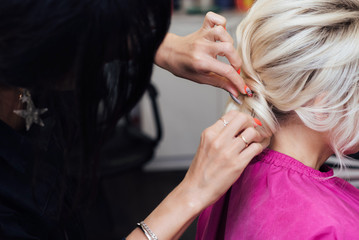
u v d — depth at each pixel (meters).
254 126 0.75
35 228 0.77
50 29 0.55
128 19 0.58
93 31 0.57
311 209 0.74
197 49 0.84
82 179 0.68
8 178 0.75
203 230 1.04
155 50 0.65
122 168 1.86
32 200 0.76
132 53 0.63
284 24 0.75
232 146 0.69
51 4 0.54
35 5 0.54
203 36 0.85
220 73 0.81
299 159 0.85
